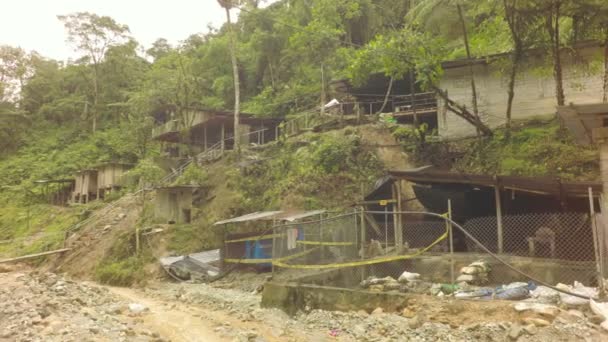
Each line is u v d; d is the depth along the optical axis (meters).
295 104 34.31
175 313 11.86
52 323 9.04
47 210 37.09
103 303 12.84
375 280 10.86
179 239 21.81
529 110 21.08
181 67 35.47
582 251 11.49
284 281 11.98
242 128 34.53
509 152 19.42
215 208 23.27
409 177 13.44
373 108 31.00
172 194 24.09
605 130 9.38
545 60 18.77
